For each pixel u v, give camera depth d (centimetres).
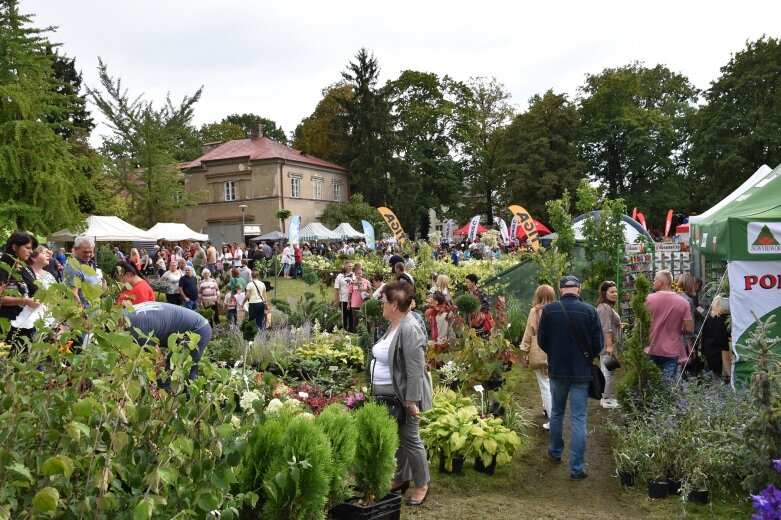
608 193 5422
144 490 282
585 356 621
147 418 290
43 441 266
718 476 552
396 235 2395
